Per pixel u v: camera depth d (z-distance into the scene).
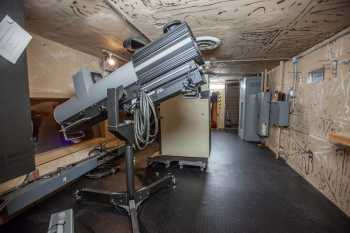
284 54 2.81
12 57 0.91
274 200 1.99
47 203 1.93
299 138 2.71
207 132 3.11
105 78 1.52
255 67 4.12
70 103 1.66
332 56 1.96
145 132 1.60
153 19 1.54
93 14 1.46
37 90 1.95
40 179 1.74
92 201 1.86
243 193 2.14
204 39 2.01
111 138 3.25
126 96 1.50
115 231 1.53
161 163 3.14
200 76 1.35
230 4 1.30
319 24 1.65
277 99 3.35
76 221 1.65
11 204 1.46
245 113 4.93
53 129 2.44
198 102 3.11
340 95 1.82
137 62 1.43
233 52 2.68
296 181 2.46
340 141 1.50
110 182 2.42
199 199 2.01
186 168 2.96
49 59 2.07
